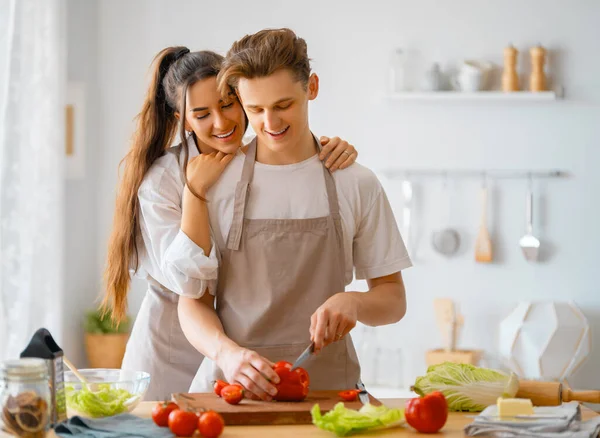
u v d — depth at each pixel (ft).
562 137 15.11
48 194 13.51
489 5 15.17
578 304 15.08
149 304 8.86
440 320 14.97
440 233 15.31
